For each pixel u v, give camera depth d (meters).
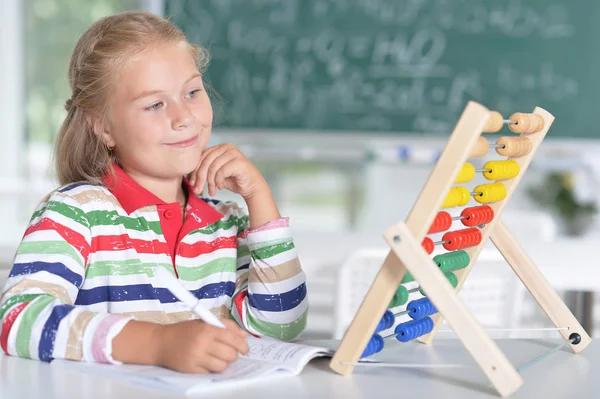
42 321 0.97
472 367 0.98
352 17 3.97
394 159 4.02
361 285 2.06
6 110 4.46
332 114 4.02
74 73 1.22
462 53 3.92
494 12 3.88
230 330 0.91
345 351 0.92
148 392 0.83
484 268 2.07
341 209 4.40
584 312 2.36
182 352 0.89
